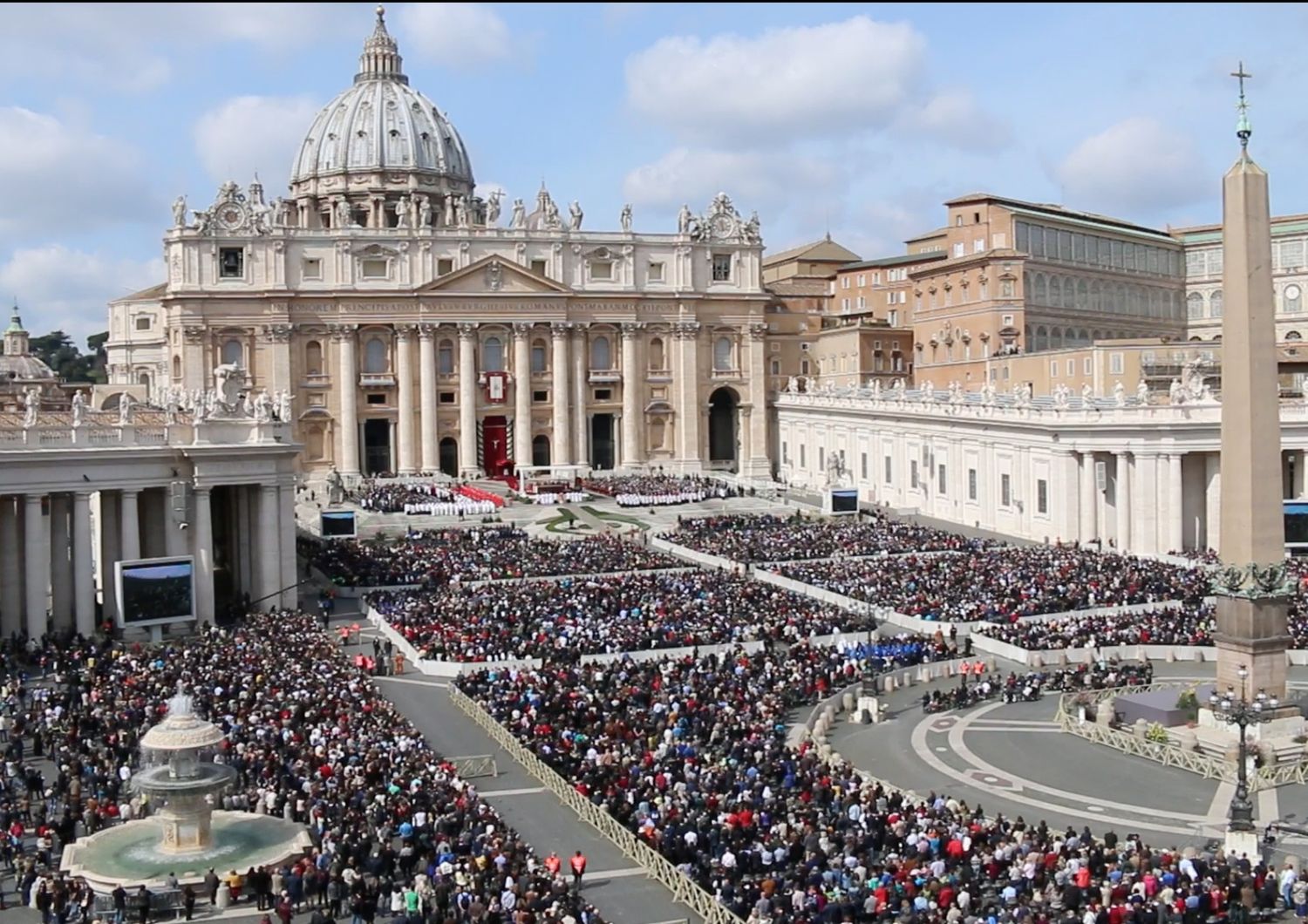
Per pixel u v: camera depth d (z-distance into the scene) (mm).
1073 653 59281
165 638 64062
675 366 147125
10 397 103500
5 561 63719
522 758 44344
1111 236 138750
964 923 27734
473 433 139750
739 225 149750
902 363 145125
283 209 151125
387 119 181750
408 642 60844
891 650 58844
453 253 138500
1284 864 34250
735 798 36969
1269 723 45531
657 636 59531
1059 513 91500
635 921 31703
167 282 134750
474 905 29062
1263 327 45531
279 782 38406
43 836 34719
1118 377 107688
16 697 49094
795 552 83938
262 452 69188
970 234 133375
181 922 31984
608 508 113250
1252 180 44844
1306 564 72938
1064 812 40156
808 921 28781
